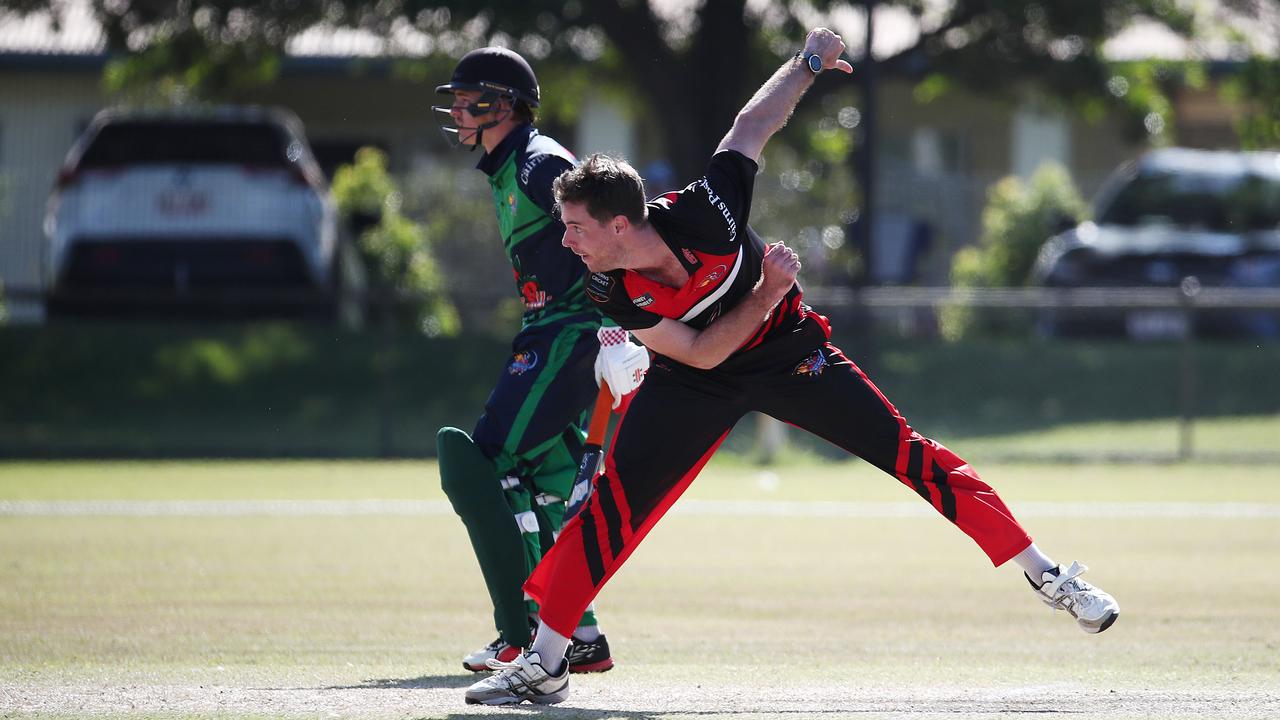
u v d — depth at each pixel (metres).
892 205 68.81
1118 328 60.53
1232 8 66.19
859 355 52.81
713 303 15.15
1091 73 65.00
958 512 15.65
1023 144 91.31
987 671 18.14
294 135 55.69
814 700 16.05
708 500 39.00
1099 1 61.94
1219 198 63.94
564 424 17.91
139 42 63.81
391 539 31.09
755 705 15.77
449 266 66.12
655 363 15.68
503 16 58.66
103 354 57.53
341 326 58.78
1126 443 50.50
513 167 18.09
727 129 62.94
